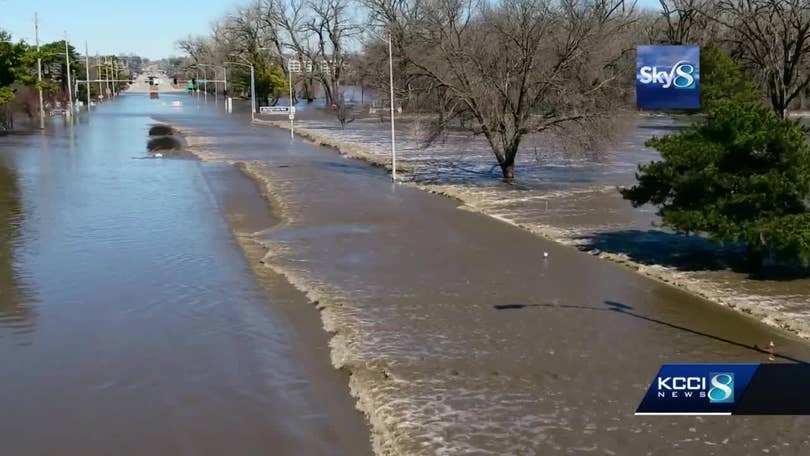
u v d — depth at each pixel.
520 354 11.45
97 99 134.50
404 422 9.23
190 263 17.09
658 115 81.75
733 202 15.54
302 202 25.59
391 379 10.54
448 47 28.64
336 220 22.36
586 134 27.97
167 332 12.62
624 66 28.20
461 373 10.75
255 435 9.06
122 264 16.98
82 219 22.28
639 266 16.83
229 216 23.03
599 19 29.44
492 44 28.81
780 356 11.46
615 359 11.25
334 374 10.94
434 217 22.92
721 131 16.25
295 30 104.25
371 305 13.91
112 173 33.28
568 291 14.88
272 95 110.50
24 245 18.80
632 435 8.91
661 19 85.19
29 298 14.41
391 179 31.89
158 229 20.89
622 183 30.42
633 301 14.25
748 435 8.91
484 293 14.70
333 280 15.65
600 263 17.20
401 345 11.86
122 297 14.51
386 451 8.59
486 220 22.50
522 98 28.94
